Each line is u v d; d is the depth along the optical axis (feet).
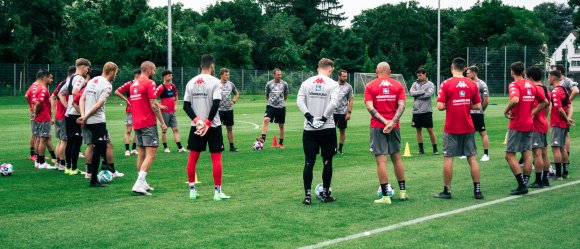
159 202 28.30
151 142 30.71
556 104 33.71
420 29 321.32
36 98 38.96
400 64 277.64
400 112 27.84
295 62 252.21
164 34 192.54
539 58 192.03
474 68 42.52
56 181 34.71
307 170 27.89
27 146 53.21
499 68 192.95
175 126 49.24
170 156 46.26
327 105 28.17
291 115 98.84
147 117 30.71
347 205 27.40
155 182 34.24
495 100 157.38
